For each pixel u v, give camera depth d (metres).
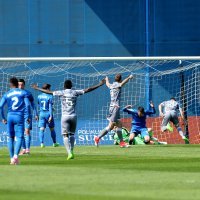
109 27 106.81
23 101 55.09
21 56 105.94
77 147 82.75
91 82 103.88
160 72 103.12
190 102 102.44
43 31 106.44
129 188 38.16
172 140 97.50
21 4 106.25
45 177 43.56
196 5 107.31
